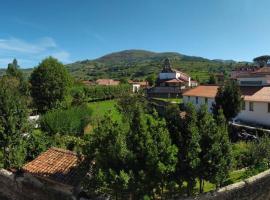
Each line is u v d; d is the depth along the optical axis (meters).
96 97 82.12
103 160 13.97
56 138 26.59
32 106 54.12
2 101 21.56
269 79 43.56
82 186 15.75
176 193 15.30
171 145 14.02
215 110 33.12
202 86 57.06
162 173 13.41
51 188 16.84
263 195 17.75
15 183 18.64
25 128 23.28
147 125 13.98
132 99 42.66
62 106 54.00
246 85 45.81
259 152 21.78
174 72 92.81
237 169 20.92
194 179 14.94
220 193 15.43
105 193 14.61
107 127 14.49
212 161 14.39
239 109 32.91
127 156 13.48
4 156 21.62
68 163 17.69
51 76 53.47
